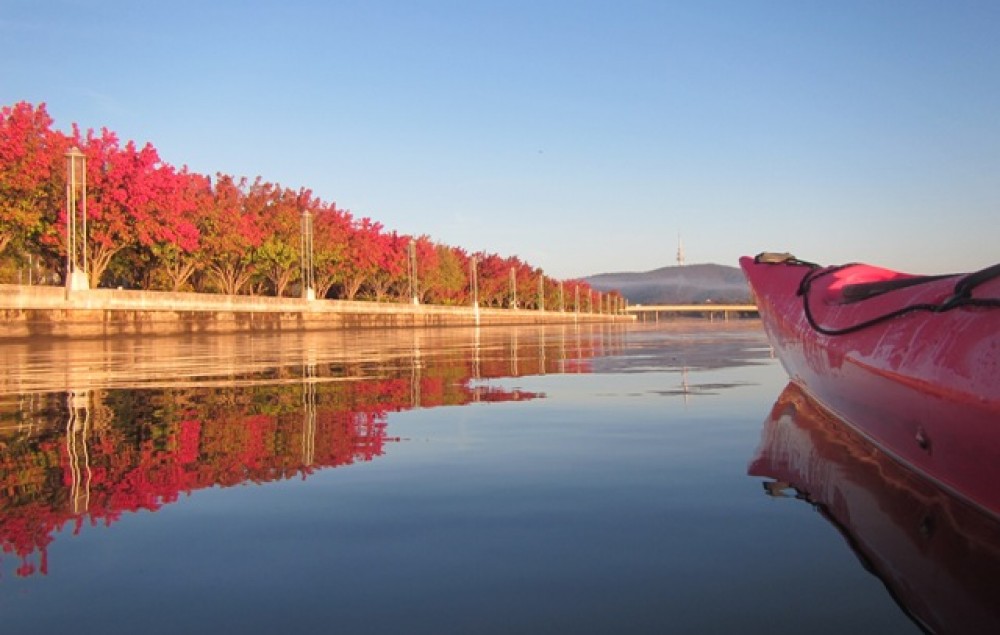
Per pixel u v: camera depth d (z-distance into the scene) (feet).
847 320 15.25
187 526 9.23
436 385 28.14
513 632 6.02
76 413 19.79
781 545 8.13
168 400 23.04
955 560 7.50
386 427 17.40
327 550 8.25
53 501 10.51
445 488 11.25
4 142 106.93
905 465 11.68
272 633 6.09
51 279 178.19
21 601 6.83
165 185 131.34
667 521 9.21
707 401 22.17
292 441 15.48
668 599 6.67
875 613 6.27
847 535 8.42
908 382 10.33
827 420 17.51
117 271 155.53
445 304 334.85
